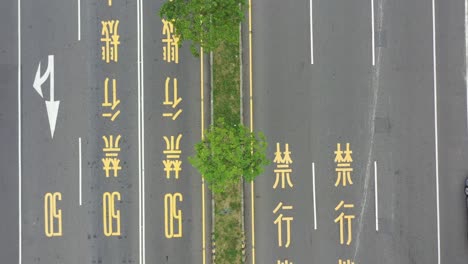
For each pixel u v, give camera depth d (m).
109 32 18.27
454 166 18.30
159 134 18.17
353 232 18.19
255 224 18.12
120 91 18.22
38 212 18.03
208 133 15.70
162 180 18.11
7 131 18.12
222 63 18.28
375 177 18.30
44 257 17.95
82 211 18.03
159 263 17.97
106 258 17.97
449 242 18.19
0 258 17.92
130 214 18.03
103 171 18.09
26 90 18.19
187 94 18.27
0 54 18.23
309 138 18.31
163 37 18.30
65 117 18.19
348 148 18.30
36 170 18.09
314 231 18.14
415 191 18.28
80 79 18.22
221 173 15.52
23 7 18.31
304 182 18.23
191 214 18.08
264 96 18.31
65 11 18.31
